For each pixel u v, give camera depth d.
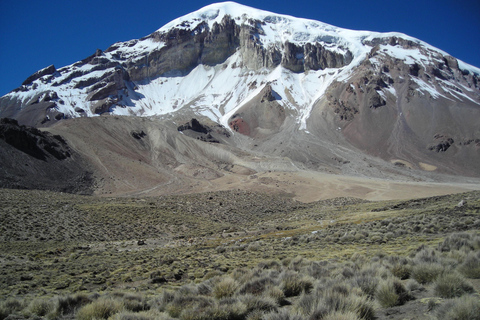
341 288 10.28
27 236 50.56
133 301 13.62
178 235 61.50
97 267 27.19
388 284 10.46
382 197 140.25
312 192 144.25
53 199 83.75
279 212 99.25
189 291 14.36
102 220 65.69
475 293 9.56
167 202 95.06
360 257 19.12
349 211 77.75
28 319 13.05
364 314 8.91
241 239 47.59
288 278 13.23
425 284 11.66
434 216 35.72
